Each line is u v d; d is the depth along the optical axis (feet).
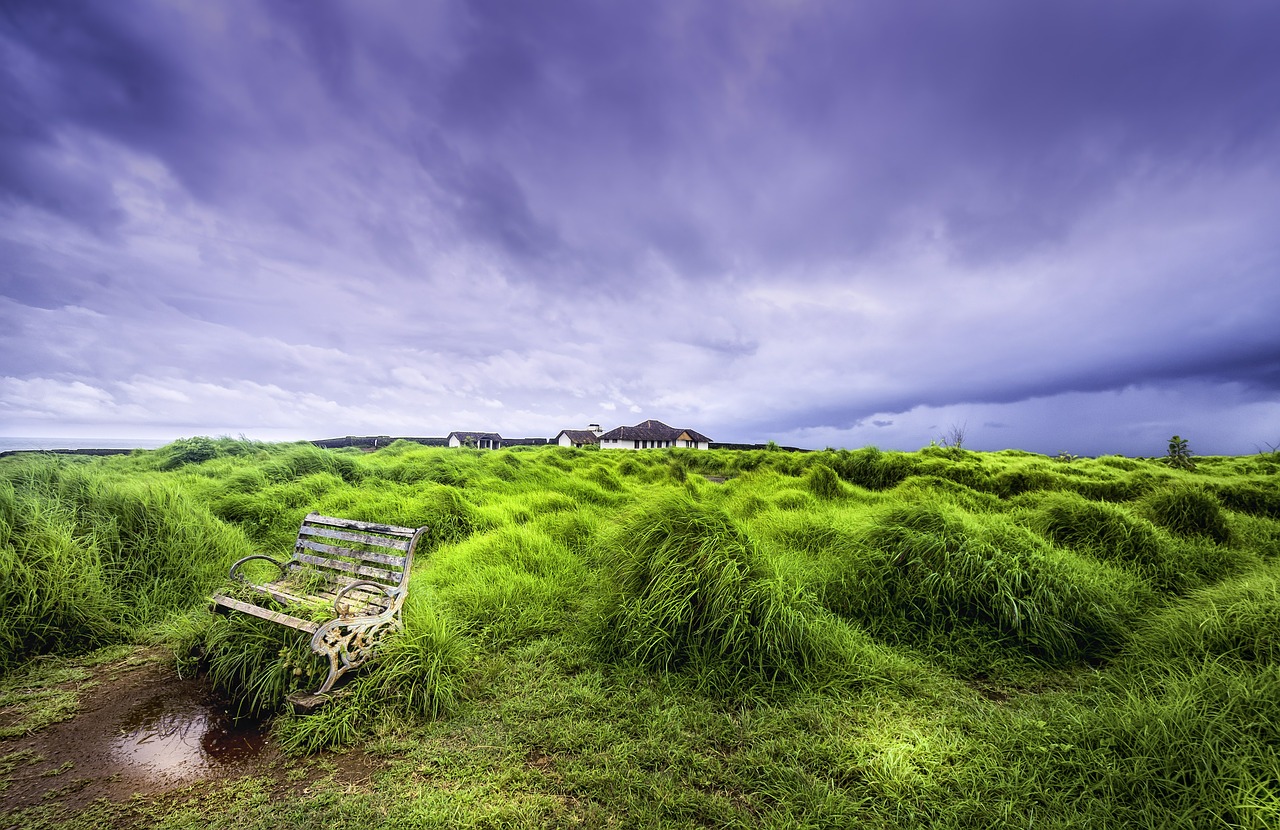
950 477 37.96
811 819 7.98
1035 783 8.46
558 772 9.07
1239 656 10.77
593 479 42.96
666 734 10.15
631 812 8.07
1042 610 14.24
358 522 14.55
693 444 179.42
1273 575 13.89
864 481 40.88
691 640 12.95
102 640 14.43
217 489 28.81
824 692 11.76
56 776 9.13
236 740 10.20
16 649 13.19
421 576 18.71
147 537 17.78
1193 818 7.39
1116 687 11.37
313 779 9.00
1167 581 17.84
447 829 7.74
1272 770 7.47
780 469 47.96
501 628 14.84
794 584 14.52
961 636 14.32
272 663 11.52
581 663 13.02
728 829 7.85
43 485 18.70
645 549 14.82
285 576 15.42
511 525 23.88
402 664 11.22
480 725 10.50
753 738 10.03
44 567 14.52
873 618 15.34
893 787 8.55
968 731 10.19
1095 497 32.07
